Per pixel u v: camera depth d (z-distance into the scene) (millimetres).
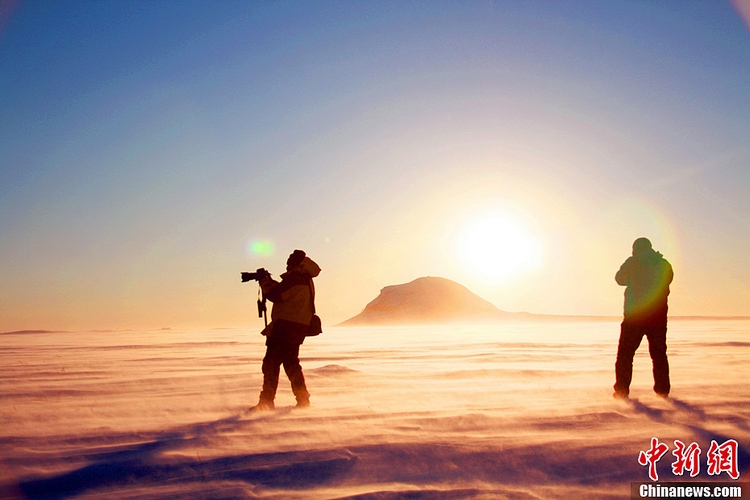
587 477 3729
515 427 5117
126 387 8758
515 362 12711
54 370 11711
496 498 3307
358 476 3746
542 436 4730
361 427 5191
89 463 4148
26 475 3855
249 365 12750
